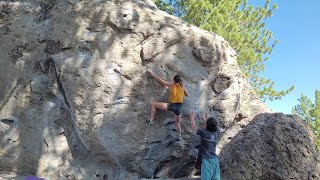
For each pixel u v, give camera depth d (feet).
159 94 25.02
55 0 26.11
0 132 23.15
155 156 24.56
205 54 26.68
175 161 25.21
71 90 23.95
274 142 24.03
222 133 26.45
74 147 23.79
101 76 24.49
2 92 23.75
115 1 26.94
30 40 24.84
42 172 22.93
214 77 26.66
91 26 25.44
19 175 22.65
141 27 26.11
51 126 23.77
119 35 25.68
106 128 23.84
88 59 24.68
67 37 24.95
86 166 23.66
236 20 63.41
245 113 29.09
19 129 23.40
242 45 61.82
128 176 23.93
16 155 22.98
